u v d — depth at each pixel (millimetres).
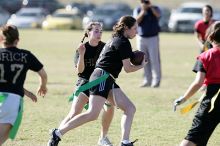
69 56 76250
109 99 25797
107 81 25078
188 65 68562
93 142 28438
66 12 141125
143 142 28562
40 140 28531
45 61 69812
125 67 25156
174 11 145125
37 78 52750
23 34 115000
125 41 25219
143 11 48438
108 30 133625
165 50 88062
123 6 143125
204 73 22188
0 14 145625
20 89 21375
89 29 26625
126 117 25391
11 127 21094
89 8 164750
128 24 25312
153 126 32312
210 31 22406
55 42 98438
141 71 62281
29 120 33281
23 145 27438
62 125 26062
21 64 21422
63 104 38969
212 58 22094
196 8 135375
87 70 26719
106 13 136625
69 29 136750
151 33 48531
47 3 166625
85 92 26266
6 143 27703
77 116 25016
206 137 22141
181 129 31609
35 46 89875
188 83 52125
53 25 136500
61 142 28281
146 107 38344
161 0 194375
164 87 49031
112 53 25203
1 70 21234
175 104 22562
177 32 133500
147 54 49219
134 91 45906
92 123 32531
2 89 21156
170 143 28438
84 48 26156
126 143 25219
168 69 64062
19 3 166375
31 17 141000
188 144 22125
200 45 47500
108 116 27375
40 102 39562
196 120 22203
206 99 22156
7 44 21594
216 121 22094
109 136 29656
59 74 56938
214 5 187875
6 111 20938
